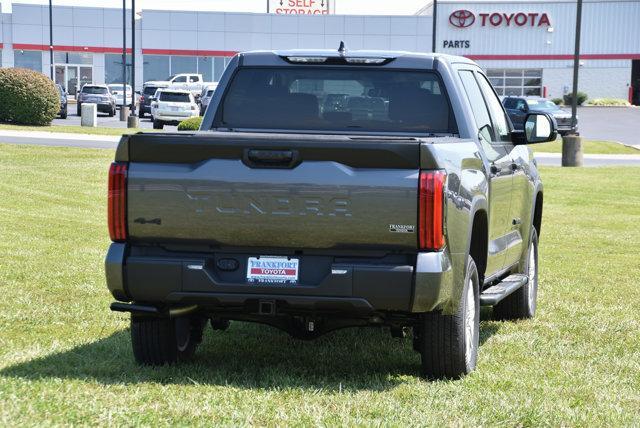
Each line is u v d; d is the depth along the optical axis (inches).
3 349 282.8
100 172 984.3
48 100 1578.5
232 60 302.7
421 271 236.2
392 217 234.8
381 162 235.8
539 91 3068.4
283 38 3043.8
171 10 3034.0
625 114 2699.3
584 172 1185.4
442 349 258.7
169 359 272.1
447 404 236.1
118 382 249.3
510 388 257.6
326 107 298.0
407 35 3019.2
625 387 265.0
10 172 943.7
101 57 3063.5
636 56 3058.6
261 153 238.7
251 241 241.3
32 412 210.2
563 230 720.3
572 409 237.0
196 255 247.4
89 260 474.6
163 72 3065.9
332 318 256.2
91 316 339.9
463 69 313.1
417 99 293.9
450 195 241.9
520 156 346.6
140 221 244.5
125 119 2197.3
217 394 237.8
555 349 311.6
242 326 337.7
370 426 212.2
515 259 343.0
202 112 2137.1
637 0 3031.5
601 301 410.3
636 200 940.0
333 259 242.1
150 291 247.0
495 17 3026.6
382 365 283.4
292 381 256.2
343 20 3021.7
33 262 459.5
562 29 3043.8
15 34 3019.2
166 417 216.2
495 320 365.1
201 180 240.8
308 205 237.1
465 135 289.9
